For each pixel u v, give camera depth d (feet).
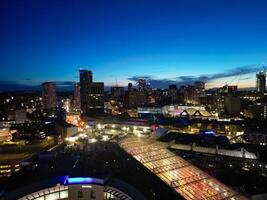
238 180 237.04
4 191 192.24
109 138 415.03
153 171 219.61
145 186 194.29
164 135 405.18
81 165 233.96
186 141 367.04
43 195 177.58
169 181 203.62
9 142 513.04
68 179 187.42
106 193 180.65
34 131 614.75
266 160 289.12
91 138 462.19
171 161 245.45
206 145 344.28
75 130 515.91
